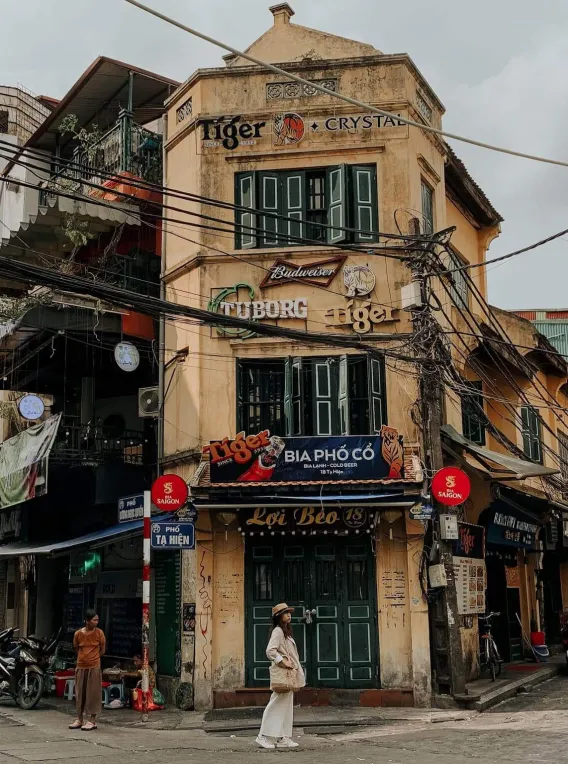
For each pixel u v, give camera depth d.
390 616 14.73
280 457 14.52
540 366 24.05
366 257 15.91
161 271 17.25
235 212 16.42
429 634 14.58
